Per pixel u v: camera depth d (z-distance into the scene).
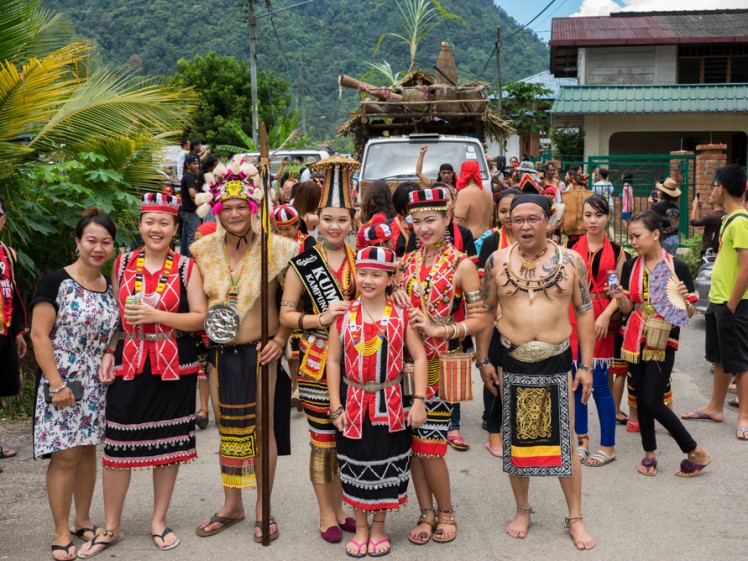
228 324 4.17
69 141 7.27
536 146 31.25
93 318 4.12
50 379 4.02
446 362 4.12
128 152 7.79
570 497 4.31
